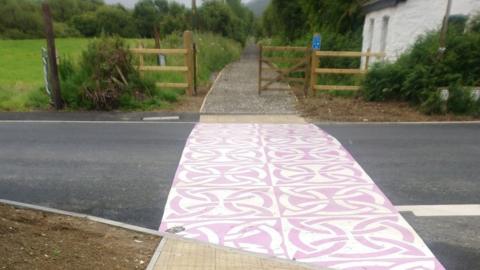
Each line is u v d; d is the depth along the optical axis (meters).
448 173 5.94
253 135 8.17
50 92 11.28
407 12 12.59
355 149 7.15
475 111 10.17
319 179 5.64
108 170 6.09
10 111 10.84
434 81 10.62
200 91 14.28
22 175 5.90
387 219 4.45
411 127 9.00
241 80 17.86
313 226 4.26
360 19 18.03
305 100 12.27
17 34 46.00
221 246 3.81
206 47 22.62
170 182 5.57
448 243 3.96
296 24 30.84
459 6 12.27
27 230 3.71
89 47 11.70
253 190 5.24
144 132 8.49
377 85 11.58
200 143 7.56
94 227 4.18
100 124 9.32
